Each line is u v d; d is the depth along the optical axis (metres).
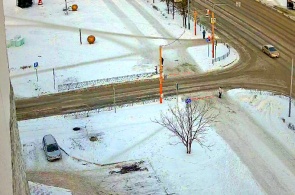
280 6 108.56
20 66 80.19
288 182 51.34
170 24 98.00
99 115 64.75
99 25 98.19
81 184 51.00
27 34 94.19
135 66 79.81
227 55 83.50
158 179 51.69
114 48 87.12
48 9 108.31
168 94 70.56
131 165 54.19
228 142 58.19
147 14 104.25
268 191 49.97
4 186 15.27
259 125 62.09
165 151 56.41
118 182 51.41
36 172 52.91
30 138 59.28
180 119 56.38
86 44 88.94
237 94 70.44
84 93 71.62
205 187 50.41
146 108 66.19
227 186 50.62
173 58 83.00
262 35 92.62
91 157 55.59
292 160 55.03
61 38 92.19
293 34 93.06
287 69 79.06
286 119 63.78
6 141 17.05
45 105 68.25
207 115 64.12
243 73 77.81
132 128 61.19
